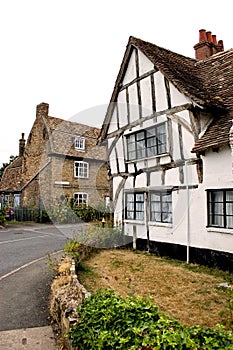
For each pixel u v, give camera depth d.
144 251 10.52
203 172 8.34
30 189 23.64
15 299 5.77
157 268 8.02
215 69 10.95
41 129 23.88
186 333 2.52
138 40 10.83
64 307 4.20
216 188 7.92
